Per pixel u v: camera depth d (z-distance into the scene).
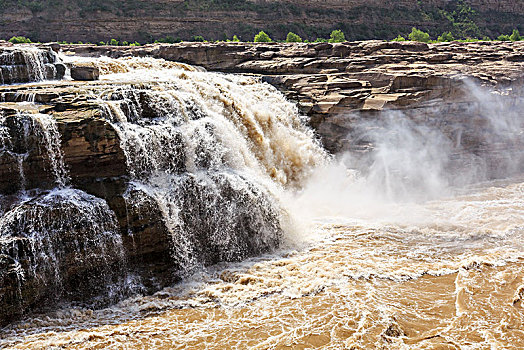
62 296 12.13
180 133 15.15
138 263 13.19
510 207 19.50
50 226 11.95
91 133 12.81
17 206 11.83
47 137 12.41
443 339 11.02
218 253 14.73
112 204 12.78
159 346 10.87
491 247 15.70
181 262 13.84
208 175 15.20
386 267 14.20
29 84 16.59
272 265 14.43
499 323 11.62
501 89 23.86
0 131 12.11
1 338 10.99
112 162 13.15
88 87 15.58
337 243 15.86
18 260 11.45
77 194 12.55
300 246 15.75
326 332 11.23
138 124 14.73
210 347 10.82
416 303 12.43
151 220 13.27
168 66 23.66
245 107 19.25
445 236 16.59
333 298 12.56
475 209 19.27
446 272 14.01
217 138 16.33
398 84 22.12
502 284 13.35
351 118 21.59
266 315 11.95
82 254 12.20
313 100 22.16
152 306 12.45
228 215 14.96
